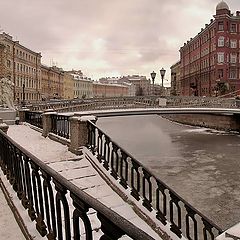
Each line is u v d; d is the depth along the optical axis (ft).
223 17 208.64
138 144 92.63
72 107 87.40
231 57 213.05
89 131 29.01
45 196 10.77
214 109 108.27
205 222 19.95
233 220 36.11
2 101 72.54
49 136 39.83
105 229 5.68
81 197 6.66
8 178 18.51
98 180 23.79
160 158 71.87
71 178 23.53
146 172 21.40
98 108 90.38
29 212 13.02
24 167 14.17
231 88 209.67
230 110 111.34
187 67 285.84
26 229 12.09
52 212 10.29
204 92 237.45
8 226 13.12
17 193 15.79
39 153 29.60
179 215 20.22
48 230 10.86
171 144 94.07
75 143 29.35
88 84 416.87
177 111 99.71
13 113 65.41
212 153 78.89
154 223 19.15
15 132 46.60
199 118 150.61
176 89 337.93
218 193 46.01
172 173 58.13
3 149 20.43
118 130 130.93
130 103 98.84
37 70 275.59
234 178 54.13
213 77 218.38
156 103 104.53
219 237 5.07
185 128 144.25
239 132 124.57
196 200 42.80
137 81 548.31
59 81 337.72
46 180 10.16
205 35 234.58
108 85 467.11
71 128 30.19
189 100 117.91
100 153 26.55
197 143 96.73
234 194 45.29
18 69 232.32
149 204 20.62
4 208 15.12
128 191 21.70
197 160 69.97
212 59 220.23
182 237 19.43
